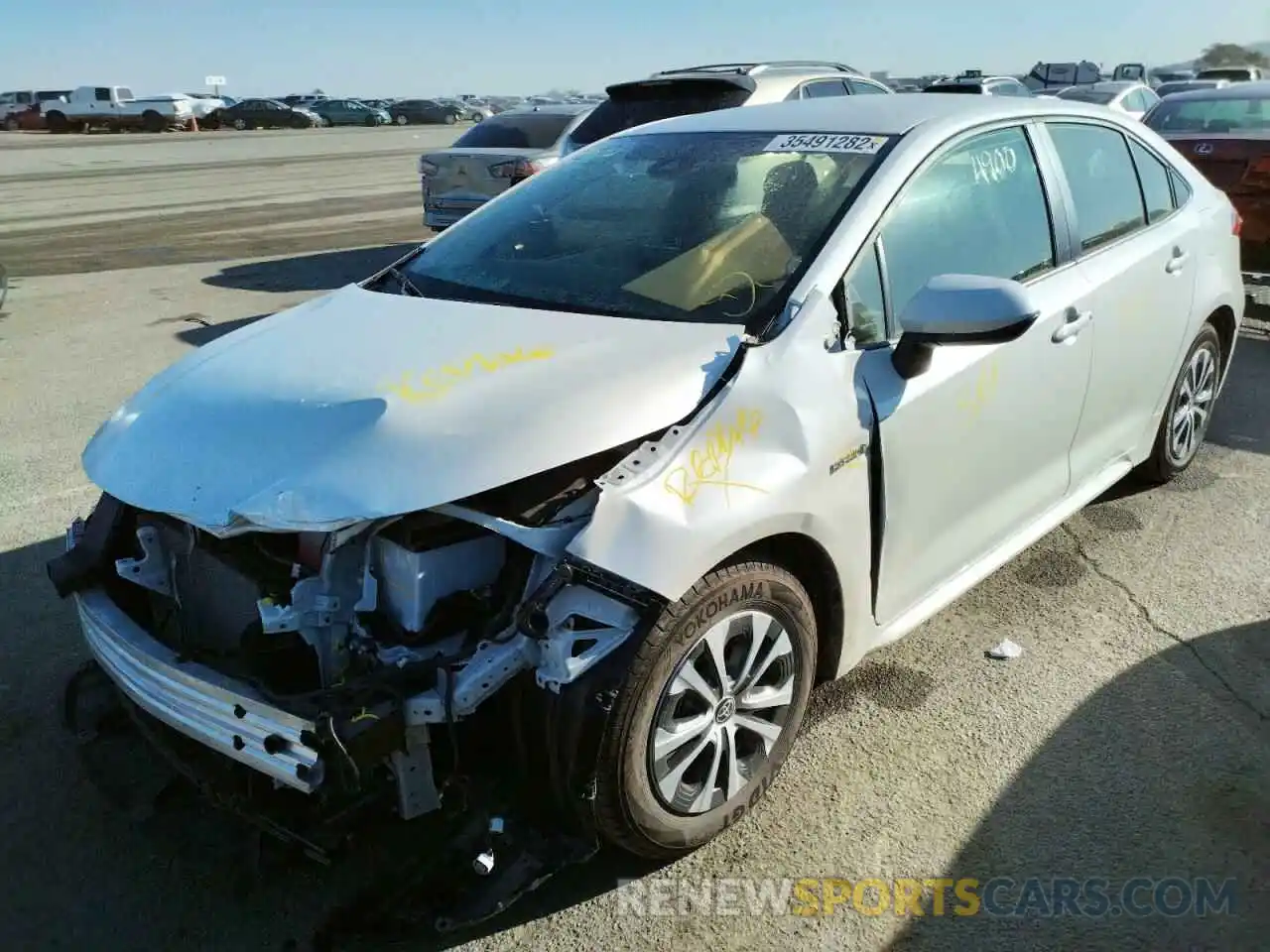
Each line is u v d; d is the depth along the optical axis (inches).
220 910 99.8
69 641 146.1
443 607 93.7
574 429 92.2
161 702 95.8
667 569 89.4
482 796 95.5
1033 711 126.8
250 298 379.6
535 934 96.8
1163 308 160.7
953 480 123.0
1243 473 196.2
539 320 111.1
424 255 139.7
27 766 120.6
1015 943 94.6
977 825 108.6
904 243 117.6
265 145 1430.9
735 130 138.7
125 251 488.7
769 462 98.9
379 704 85.8
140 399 112.4
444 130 2090.3
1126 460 168.6
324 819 91.5
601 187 137.8
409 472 88.4
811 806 111.8
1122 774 115.3
